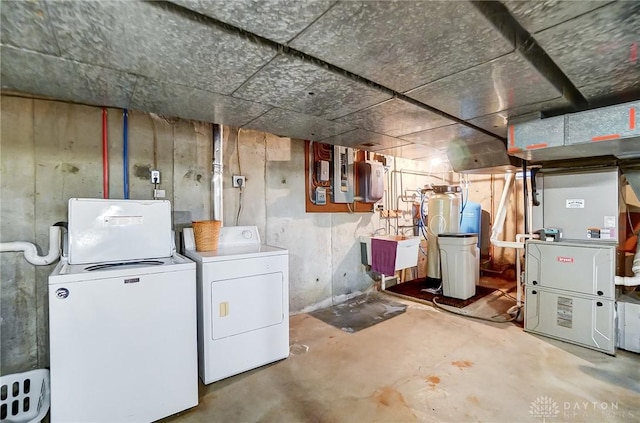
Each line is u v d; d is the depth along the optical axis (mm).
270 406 1898
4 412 1863
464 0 1057
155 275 1776
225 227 2770
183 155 2645
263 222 3221
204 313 2113
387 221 4652
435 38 1301
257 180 3162
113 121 2324
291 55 1460
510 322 3209
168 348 1814
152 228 2275
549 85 1789
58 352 1529
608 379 2127
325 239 3809
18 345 2049
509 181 3811
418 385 2086
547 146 2215
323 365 2375
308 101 2080
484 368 2291
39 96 2020
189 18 1158
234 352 2232
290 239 3457
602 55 1472
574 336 2656
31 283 2078
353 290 4152
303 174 3566
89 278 1591
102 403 1630
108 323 1642
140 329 1729
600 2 1070
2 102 1968
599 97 2084
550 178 2941
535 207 3051
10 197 2010
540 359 2416
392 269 3812
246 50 1401
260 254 2365
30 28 1211
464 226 5125
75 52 1415
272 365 2383
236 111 2299
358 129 2811
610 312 2484
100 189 2275
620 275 2873
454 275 3957
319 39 1314
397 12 1123
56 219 2137
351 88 1850
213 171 2787
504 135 3043
